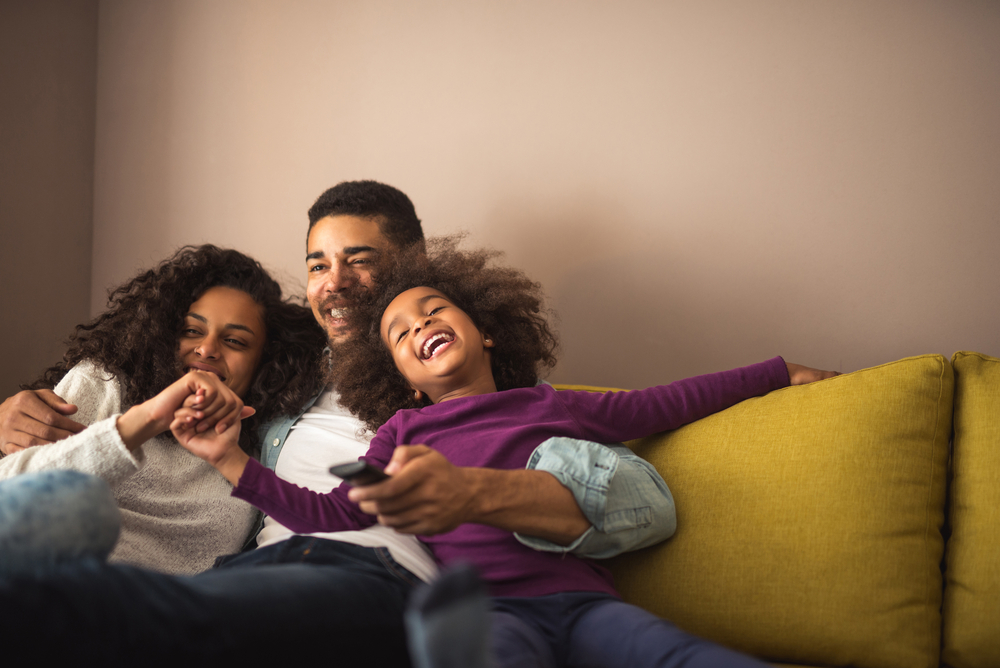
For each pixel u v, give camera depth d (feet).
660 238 5.52
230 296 4.36
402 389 4.36
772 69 5.34
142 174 6.61
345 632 2.50
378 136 6.19
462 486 2.75
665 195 5.52
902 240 5.06
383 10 6.23
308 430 4.25
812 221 5.23
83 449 3.24
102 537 2.42
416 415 3.79
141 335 4.10
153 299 4.21
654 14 5.59
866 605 3.16
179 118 6.58
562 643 2.87
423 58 6.11
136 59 6.67
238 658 2.18
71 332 6.38
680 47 5.53
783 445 3.56
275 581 2.52
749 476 3.52
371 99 6.23
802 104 5.27
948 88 5.02
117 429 3.29
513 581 3.08
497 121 5.91
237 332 4.29
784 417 3.67
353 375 4.38
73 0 6.38
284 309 4.72
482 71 5.96
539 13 5.85
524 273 5.81
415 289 4.28
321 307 4.80
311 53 6.38
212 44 6.56
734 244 5.37
